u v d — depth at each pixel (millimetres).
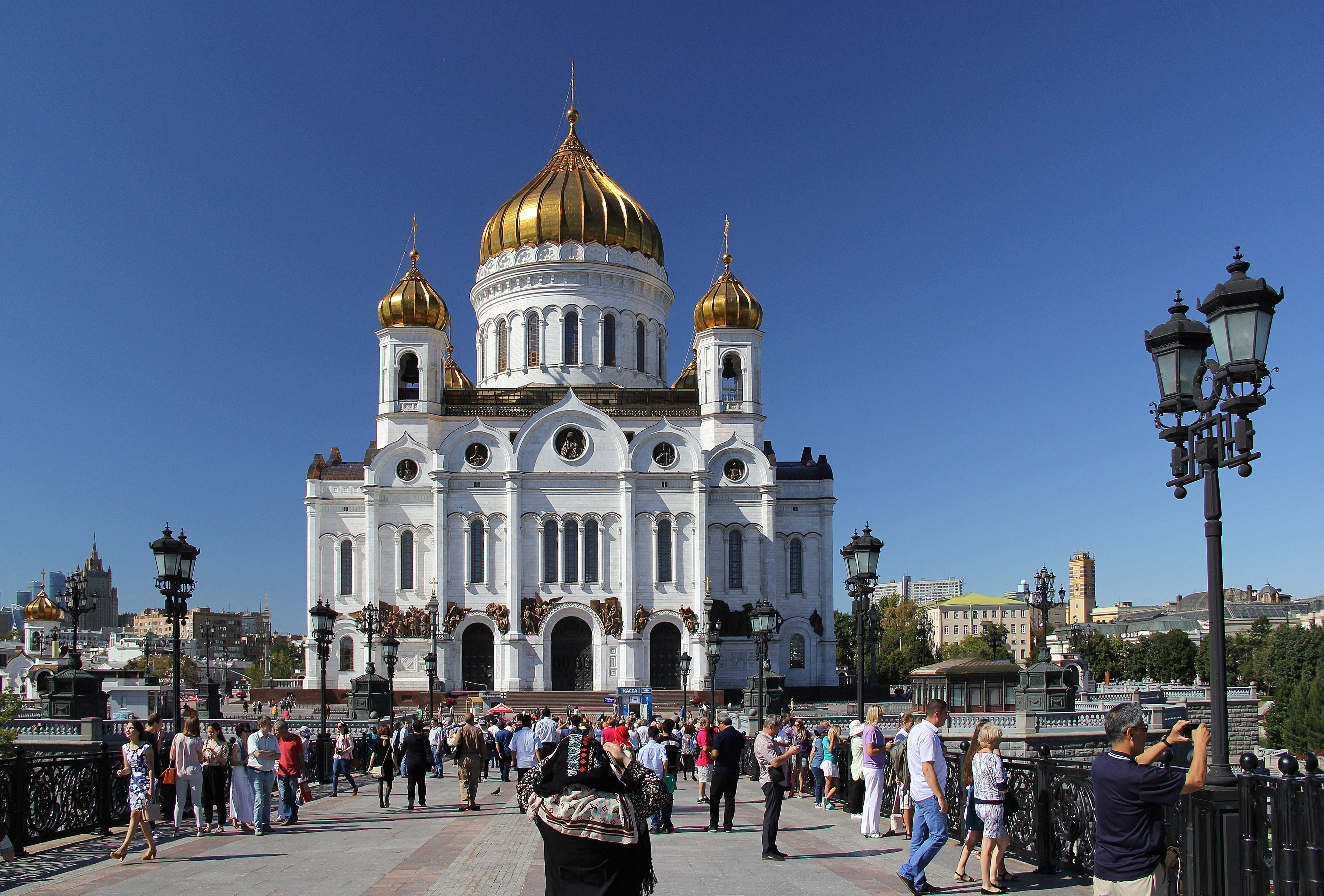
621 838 11047
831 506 97750
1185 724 13188
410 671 91750
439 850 23203
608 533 94625
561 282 103188
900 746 26219
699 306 99250
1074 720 54938
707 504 95812
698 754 37781
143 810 22078
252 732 28828
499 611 92500
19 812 22859
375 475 94250
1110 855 12375
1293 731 89938
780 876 19547
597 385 102062
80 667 60219
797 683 95125
